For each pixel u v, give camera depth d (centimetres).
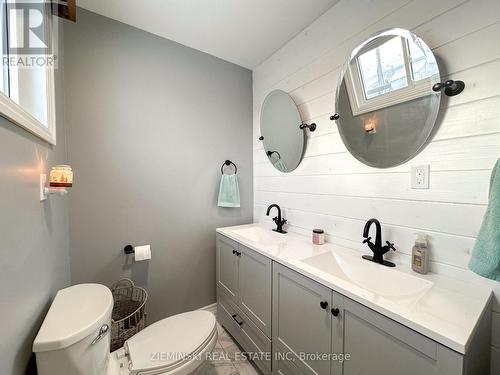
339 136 140
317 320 97
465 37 89
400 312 69
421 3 101
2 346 52
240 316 157
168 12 148
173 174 180
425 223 102
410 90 104
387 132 114
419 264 99
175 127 180
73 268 143
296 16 152
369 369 77
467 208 90
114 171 156
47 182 93
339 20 139
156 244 173
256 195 222
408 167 107
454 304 74
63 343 67
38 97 94
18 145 63
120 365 98
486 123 85
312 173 160
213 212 201
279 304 120
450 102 93
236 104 214
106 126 152
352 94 130
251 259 143
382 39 115
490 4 83
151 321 173
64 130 135
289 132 178
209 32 169
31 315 71
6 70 75
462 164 91
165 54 174
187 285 189
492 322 83
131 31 160
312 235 154
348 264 122
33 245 74
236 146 214
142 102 165
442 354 59
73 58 140
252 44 183
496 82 82
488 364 82
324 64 150
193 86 188
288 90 180
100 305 85
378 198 120
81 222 145
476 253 75
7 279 55
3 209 53
